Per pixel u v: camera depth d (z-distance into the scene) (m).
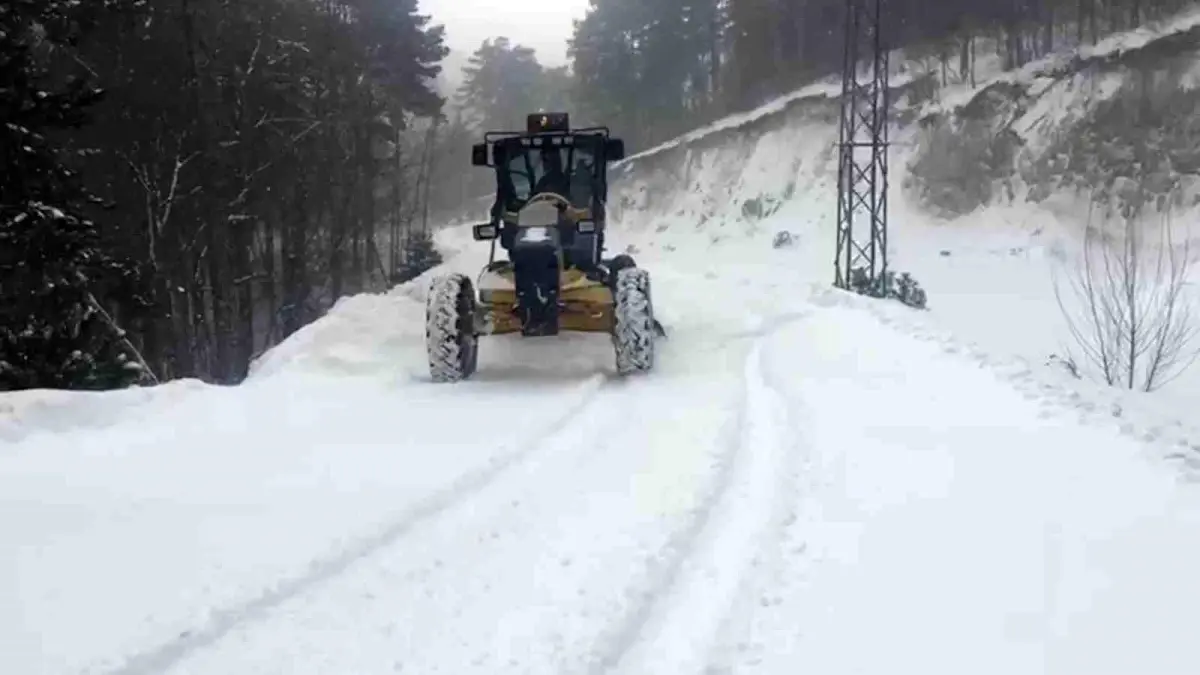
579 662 3.52
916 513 4.84
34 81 13.59
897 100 46.28
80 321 13.07
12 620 3.79
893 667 3.44
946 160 40.16
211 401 8.02
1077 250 32.84
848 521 4.82
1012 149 39.16
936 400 7.32
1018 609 3.79
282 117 31.83
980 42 49.19
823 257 37.81
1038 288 27.91
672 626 3.87
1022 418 6.58
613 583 4.17
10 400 6.91
